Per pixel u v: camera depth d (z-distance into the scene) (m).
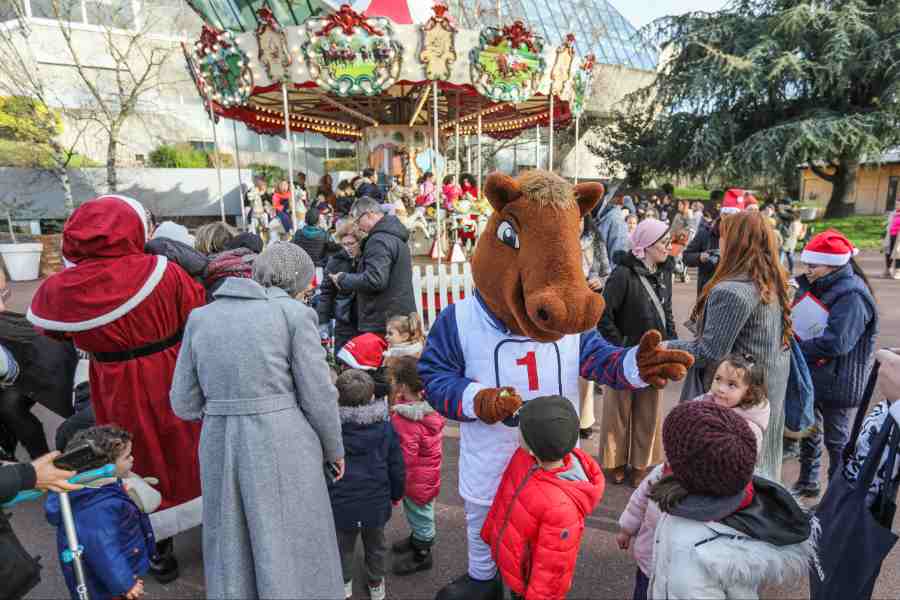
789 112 24.27
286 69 6.45
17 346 3.71
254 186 14.75
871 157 22.16
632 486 3.83
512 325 2.16
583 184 2.03
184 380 2.24
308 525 2.19
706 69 24.25
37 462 1.82
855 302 3.04
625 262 3.73
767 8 24.64
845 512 1.84
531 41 6.96
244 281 2.24
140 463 2.86
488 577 2.43
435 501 3.68
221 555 2.14
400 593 2.82
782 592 2.65
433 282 6.90
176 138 24.06
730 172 23.03
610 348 2.22
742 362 2.63
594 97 33.12
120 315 2.72
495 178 1.96
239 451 2.11
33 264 14.73
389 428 2.70
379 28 6.24
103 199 2.84
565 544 2.01
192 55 7.47
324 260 6.87
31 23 19.95
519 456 2.15
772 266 2.72
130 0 21.47
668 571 1.74
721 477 1.65
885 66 21.30
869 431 1.93
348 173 24.80
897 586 2.81
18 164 17.58
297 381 2.20
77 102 21.08
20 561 1.92
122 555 2.41
